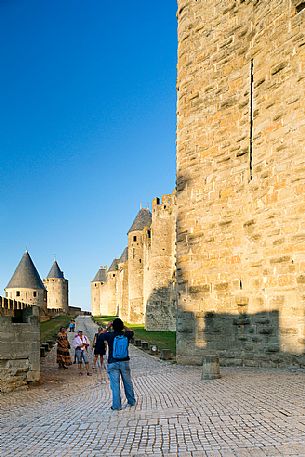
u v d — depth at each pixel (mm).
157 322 48281
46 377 15383
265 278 11695
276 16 11938
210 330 13438
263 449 4973
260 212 12070
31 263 84625
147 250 55250
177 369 13273
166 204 49844
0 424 7996
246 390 8164
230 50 13844
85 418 7578
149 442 5727
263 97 12266
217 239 13602
